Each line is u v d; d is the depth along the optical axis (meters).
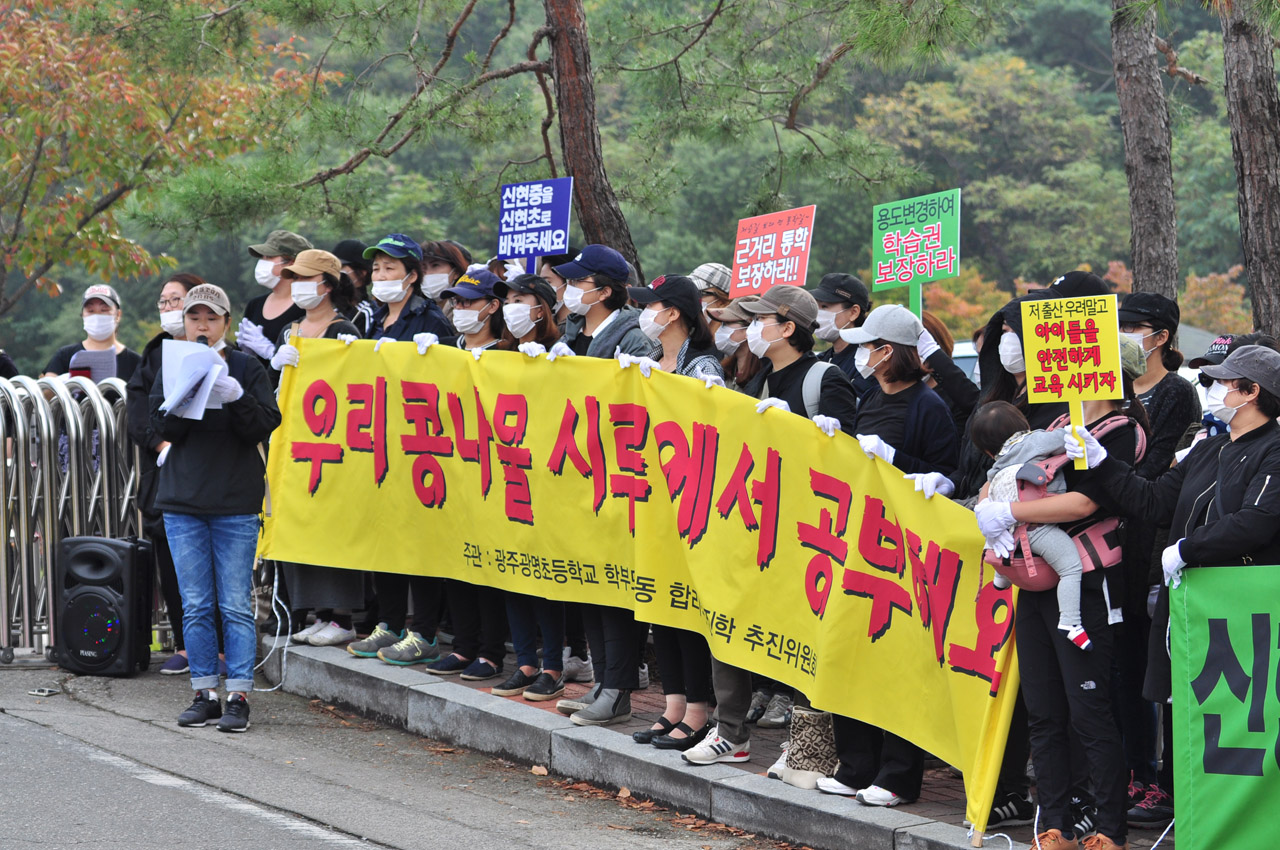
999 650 5.82
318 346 9.23
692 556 7.20
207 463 8.02
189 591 8.05
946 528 6.03
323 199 14.25
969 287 36.69
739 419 7.07
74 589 9.02
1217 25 40.31
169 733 7.80
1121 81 12.70
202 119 20.06
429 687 8.38
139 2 15.18
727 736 7.08
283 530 9.29
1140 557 6.13
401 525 8.82
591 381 7.82
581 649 8.92
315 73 14.25
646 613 7.40
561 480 7.93
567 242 9.48
